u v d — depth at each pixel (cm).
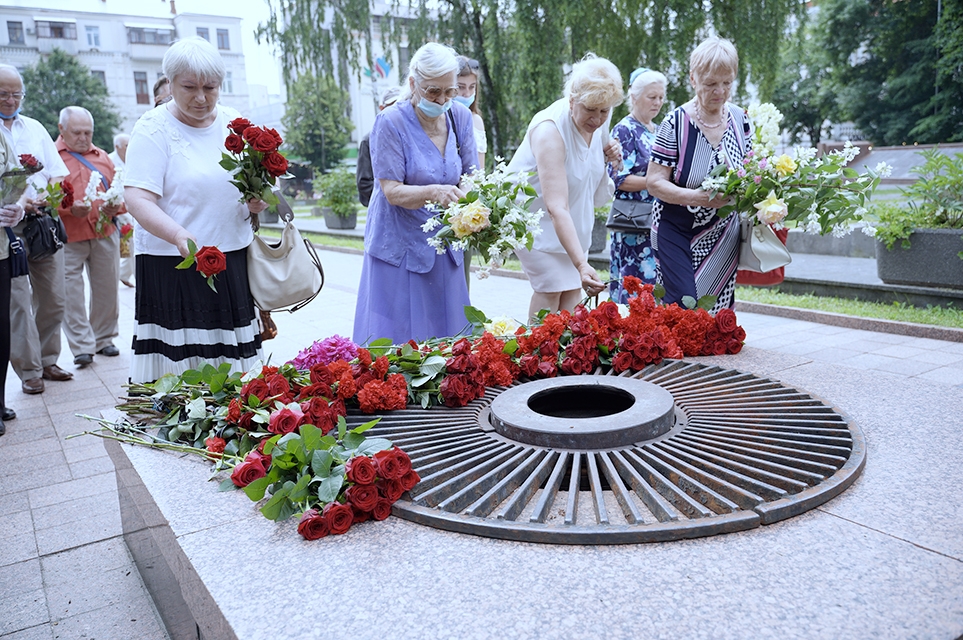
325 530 158
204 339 288
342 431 185
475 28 1409
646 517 162
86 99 4353
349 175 1838
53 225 469
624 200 461
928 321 545
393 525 163
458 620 127
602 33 1273
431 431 210
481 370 240
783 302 645
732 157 337
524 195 282
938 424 210
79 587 241
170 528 167
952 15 2641
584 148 339
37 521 289
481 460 185
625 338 264
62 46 5106
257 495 168
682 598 130
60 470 341
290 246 296
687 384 246
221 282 288
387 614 130
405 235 312
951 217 627
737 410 219
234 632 127
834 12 3106
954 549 143
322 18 1573
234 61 5669
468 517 159
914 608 125
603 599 131
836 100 3203
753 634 120
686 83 1259
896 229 623
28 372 466
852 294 669
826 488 164
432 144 309
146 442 221
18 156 430
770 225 334
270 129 270
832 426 204
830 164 298
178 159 280
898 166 1010
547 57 1225
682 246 347
